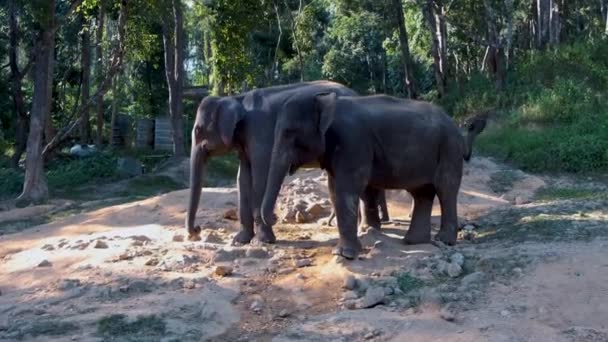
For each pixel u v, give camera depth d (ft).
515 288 23.34
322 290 25.44
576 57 86.02
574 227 30.66
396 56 155.74
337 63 161.27
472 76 103.60
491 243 30.09
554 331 20.36
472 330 20.57
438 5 109.70
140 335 21.97
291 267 27.96
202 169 33.60
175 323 22.71
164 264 28.63
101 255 30.91
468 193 46.11
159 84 139.33
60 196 66.64
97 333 22.30
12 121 110.32
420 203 30.89
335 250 28.17
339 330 21.56
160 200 43.75
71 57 112.37
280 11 116.06
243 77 88.48
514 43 129.49
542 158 58.08
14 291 27.55
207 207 41.42
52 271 29.45
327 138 27.99
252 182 32.12
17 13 78.07
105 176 81.00
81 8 78.95
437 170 30.37
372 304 23.49
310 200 40.57
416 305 23.21
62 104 118.21
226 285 26.08
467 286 23.93
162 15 74.79
